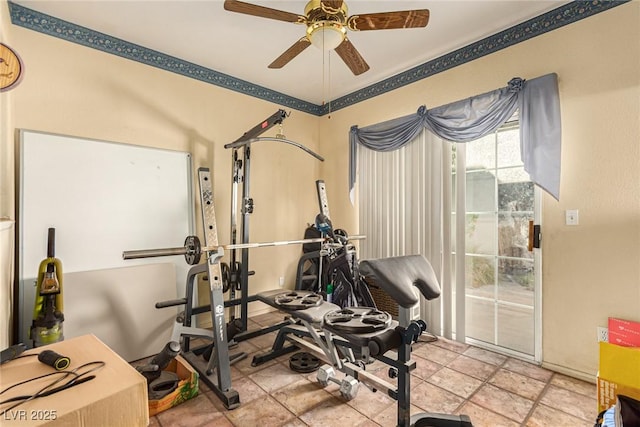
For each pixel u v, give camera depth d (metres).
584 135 2.29
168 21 2.60
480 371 2.48
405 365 1.67
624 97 2.13
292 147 4.21
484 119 2.71
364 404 2.07
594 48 2.25
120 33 2.77
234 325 2.89
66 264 2.56
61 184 2.56
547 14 2.45
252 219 3.85
